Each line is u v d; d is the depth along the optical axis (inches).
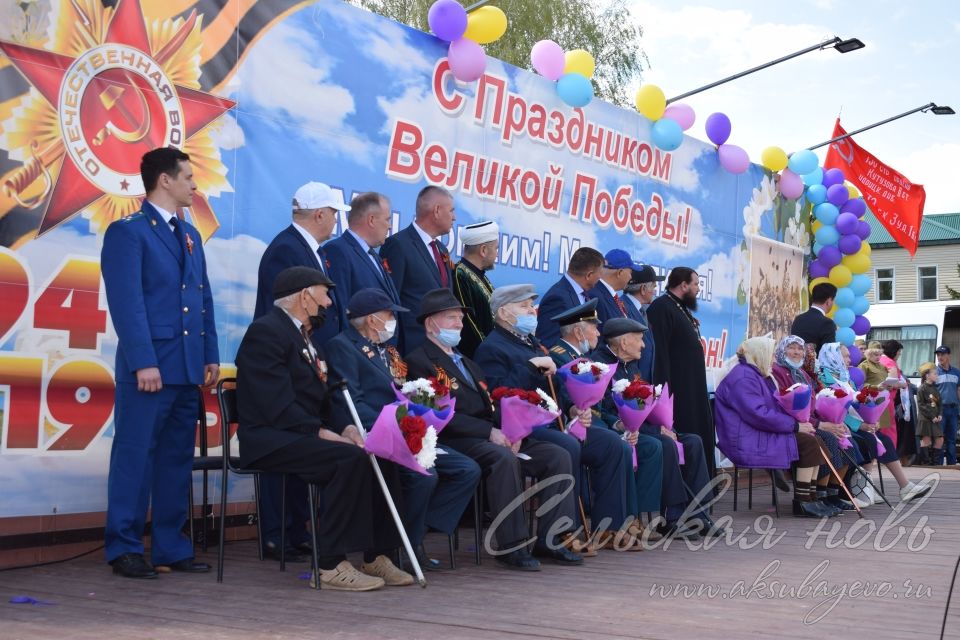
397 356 206.2
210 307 195.5
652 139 369.1
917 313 754.2
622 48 764.0
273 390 182.9
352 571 179.0
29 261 197.5
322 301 191.9
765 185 436.1
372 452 180.2
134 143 213.8
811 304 371.9
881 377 459.8
